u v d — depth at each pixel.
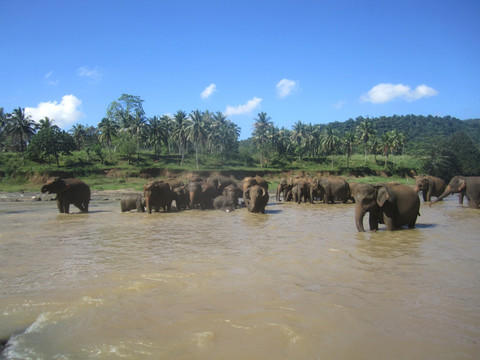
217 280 7.09
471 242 10.91
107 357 4.16
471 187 22.11
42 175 64.12
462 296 6.10
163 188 21.30
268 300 5.93
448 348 4.30
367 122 101.00
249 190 21.19
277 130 103.69
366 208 12.75
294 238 11.80
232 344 4.44
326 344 4.41
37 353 4.27
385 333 4.70
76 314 5.41
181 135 83.81
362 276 7.31
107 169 72.38
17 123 74.56
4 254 9.61
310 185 28.28
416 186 28.45
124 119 88.25
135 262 8.62
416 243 10.77
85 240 11.75
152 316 5.32
